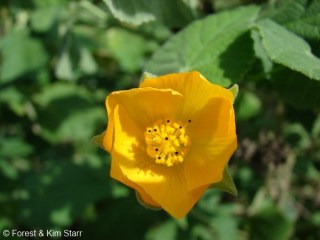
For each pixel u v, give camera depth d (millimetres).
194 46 81
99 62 139
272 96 103
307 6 80
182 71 79
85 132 135
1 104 133
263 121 108
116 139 70
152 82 71
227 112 70
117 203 126
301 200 121
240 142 106
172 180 76
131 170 76
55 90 136
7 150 132
